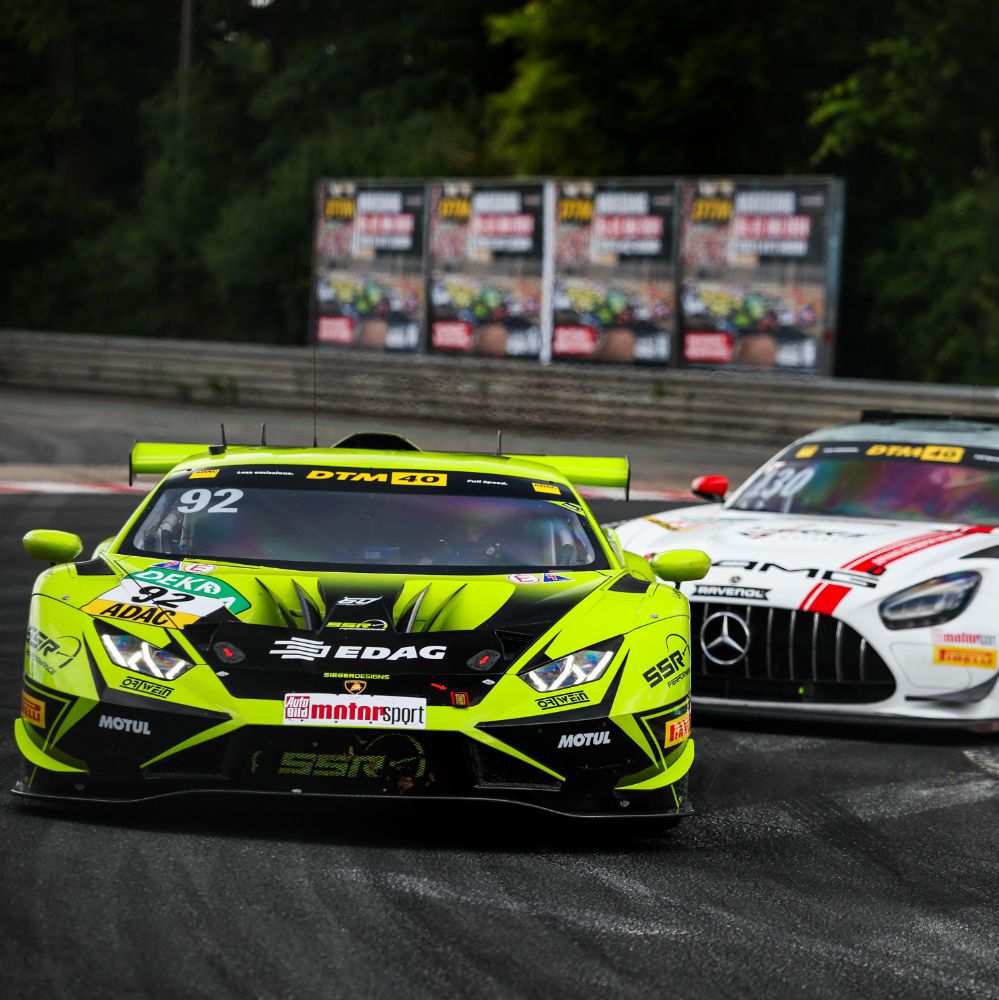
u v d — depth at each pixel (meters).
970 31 117.50
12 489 57.22
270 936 15.41
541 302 108.38
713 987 14.77
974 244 114.62
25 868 17.16
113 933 15.26
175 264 152.62
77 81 177.12
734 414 80.44
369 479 23.62
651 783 19.36
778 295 99.81
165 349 95.38
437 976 14.59
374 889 17.09
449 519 22.69
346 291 116.62
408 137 142.00
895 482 32.28
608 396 84.06
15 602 36.75
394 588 20.47
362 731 18.33
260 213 141.00
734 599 27.81
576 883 17.88
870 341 127.12
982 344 114.25
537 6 133.75
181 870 17.36
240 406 93.06
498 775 18.66
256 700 18.38
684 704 20.03
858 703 27.38
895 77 121.88
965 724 27.23
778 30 130.75
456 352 112.31
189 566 21.12
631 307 104.88
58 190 166.75
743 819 21.75
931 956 16.14
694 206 102.38
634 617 20.48
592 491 63.12
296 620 19.58
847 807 22.81
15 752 23.12
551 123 134.12
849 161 133.00
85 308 161.75
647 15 130.00
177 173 158.25
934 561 28.16
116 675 18.73
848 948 16.22
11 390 102.19
